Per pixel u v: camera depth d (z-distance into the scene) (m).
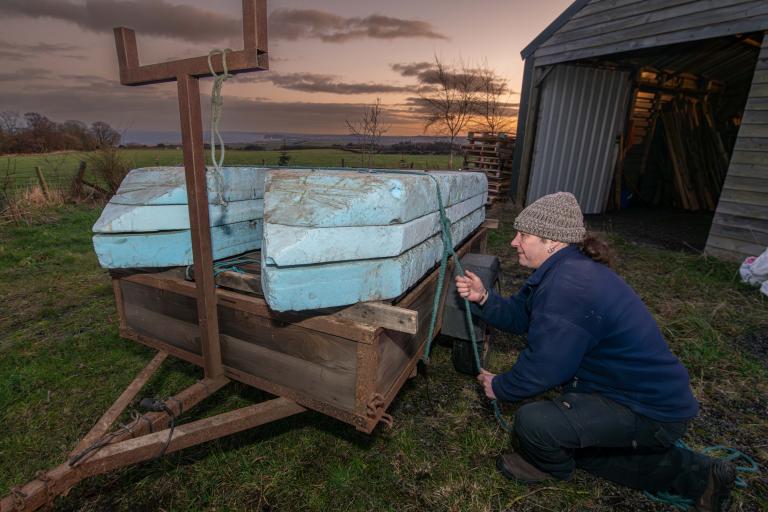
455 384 2.84
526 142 9.45
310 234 1.46
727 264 5.57
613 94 9.39
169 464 2.06
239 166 2.42
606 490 1.98
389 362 1.73
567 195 1.77
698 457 1.76
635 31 6.94
